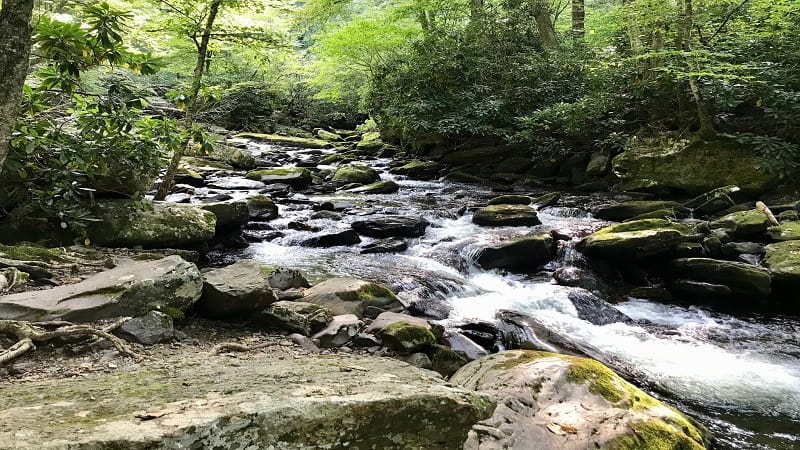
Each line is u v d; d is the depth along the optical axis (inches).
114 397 81.0
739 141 346.3
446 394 87.4
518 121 497.4
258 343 142.3
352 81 794.2
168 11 282.7
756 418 149.9
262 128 873.5
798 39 363.6
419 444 83.8
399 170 541.3
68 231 220.7
